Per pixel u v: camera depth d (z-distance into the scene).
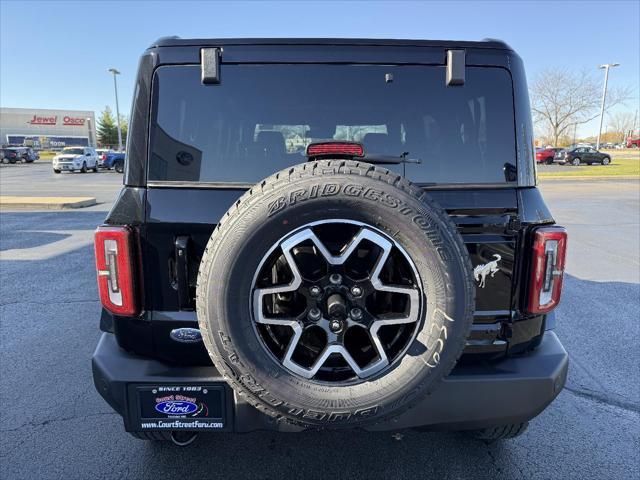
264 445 2.66
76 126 66.38
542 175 25.77
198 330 1.95
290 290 1.70
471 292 1.72
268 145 2.05
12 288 5.54
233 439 2.72
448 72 2.04
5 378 3.42
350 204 1.65
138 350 2.02
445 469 2.47
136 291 1.94
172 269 1.94
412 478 2.40
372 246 1.74
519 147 2.05
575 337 4.21
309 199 1.63
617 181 23.03
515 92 2.06
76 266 6.61
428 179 2.06
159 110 1.98
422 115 2.07
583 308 4.98
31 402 3.11
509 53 2.07
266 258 1.68
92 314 4.71
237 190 1.96
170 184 1.95
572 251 7.79
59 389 3.27
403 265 1.75
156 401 1.93
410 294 1.71
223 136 2.03
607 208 12.95
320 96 2.05
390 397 1.72
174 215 1.91
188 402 1.92
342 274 1.71
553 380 1.99
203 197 1.94
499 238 1.99
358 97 2.06
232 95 2.02
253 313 1.70
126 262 1.90
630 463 2.54
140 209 1.92
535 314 2.01
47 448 2.63
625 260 7.18
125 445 2.66
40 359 3.72
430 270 1.67
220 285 1.65
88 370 3.55
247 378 1.70
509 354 2.08
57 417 2.94
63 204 12.82
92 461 2.52
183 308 1.95
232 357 1.69
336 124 2.08
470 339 2.02
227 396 1.91
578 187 19.77
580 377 3.50
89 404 3.09
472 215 1.98
